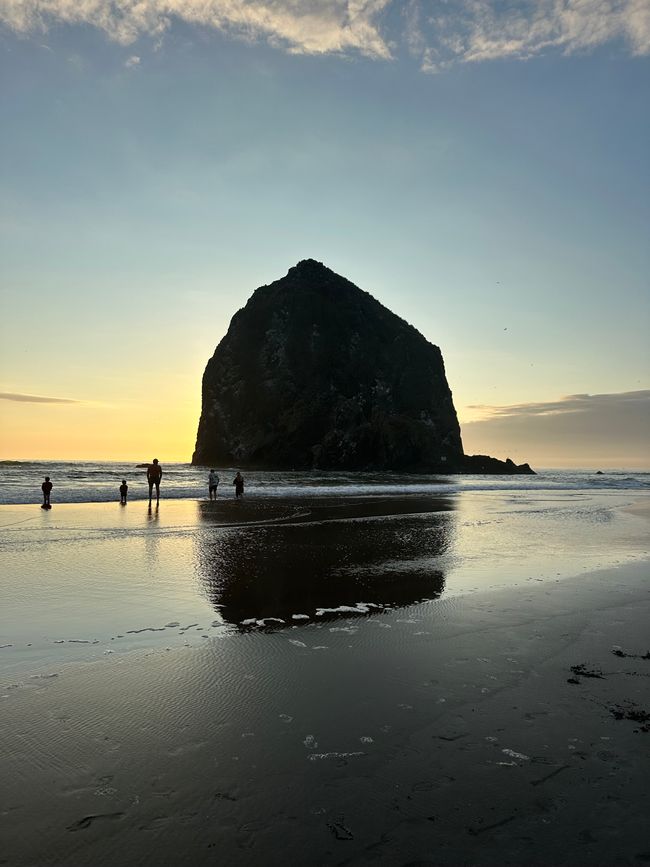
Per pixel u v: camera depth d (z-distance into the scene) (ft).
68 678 18.90
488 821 11.41
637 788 12.68
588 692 18.24
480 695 17.95
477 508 95.09
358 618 27.07
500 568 40.16
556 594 32.19
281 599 30.55
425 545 50.93
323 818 11.44
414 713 16.58
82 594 30.60
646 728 15.69
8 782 12.50
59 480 165.37
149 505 83.66
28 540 50.21
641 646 23.13
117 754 13.87
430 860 10.23
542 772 13.32
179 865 10.00
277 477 241.14
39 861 10.00
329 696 17.79
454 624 26.21
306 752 14.14
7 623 25.05
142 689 18.10
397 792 12.40
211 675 19.44
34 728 15.17
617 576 37.47
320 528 62.49
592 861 10.25
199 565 39.52
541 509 94.63
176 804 11.82
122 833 10.84
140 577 35.19
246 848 10.49
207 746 14.38
